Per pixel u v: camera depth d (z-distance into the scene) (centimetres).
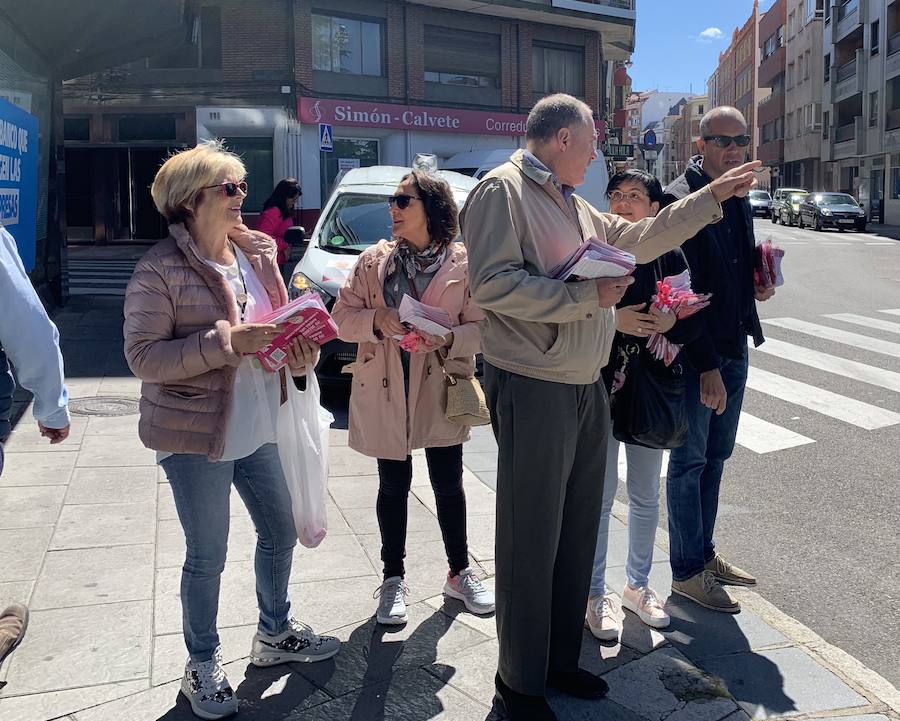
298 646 317
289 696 297
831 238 2945
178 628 336
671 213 292
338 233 795
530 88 2756
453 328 343
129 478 500
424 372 348
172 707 287
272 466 305
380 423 347
